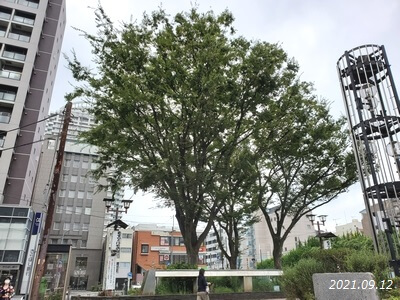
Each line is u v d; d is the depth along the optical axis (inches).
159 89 504.1
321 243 774.5
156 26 543.5
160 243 2095.2
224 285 576.4
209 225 595.5
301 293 302.7
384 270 268.7
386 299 235.5
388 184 366.3
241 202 798.5
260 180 764.6
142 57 512.1
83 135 583.5
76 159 2220.7
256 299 548.1
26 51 1401.3
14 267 1000.9
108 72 516.7
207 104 494.0
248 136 595.8
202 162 555.5
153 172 489.4
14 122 1278.3
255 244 2375.7
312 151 702.5
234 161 577.6
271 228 789.2
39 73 1440.7
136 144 528.7
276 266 736.3
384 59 412.2
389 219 350.6
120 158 551.8
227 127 545.0
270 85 541.0
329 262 304.3
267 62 533.6
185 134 538.6
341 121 722.8
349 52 443.2
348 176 728.3
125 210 722.8
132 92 492.7
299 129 637.3
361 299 199.2
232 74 542.6
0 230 1027.9
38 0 1494.8
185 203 536.1
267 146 617.0
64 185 2132.1
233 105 545.0
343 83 442.6
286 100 600.1
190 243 584.1
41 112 1403.8
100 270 2017.7
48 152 2074.3
